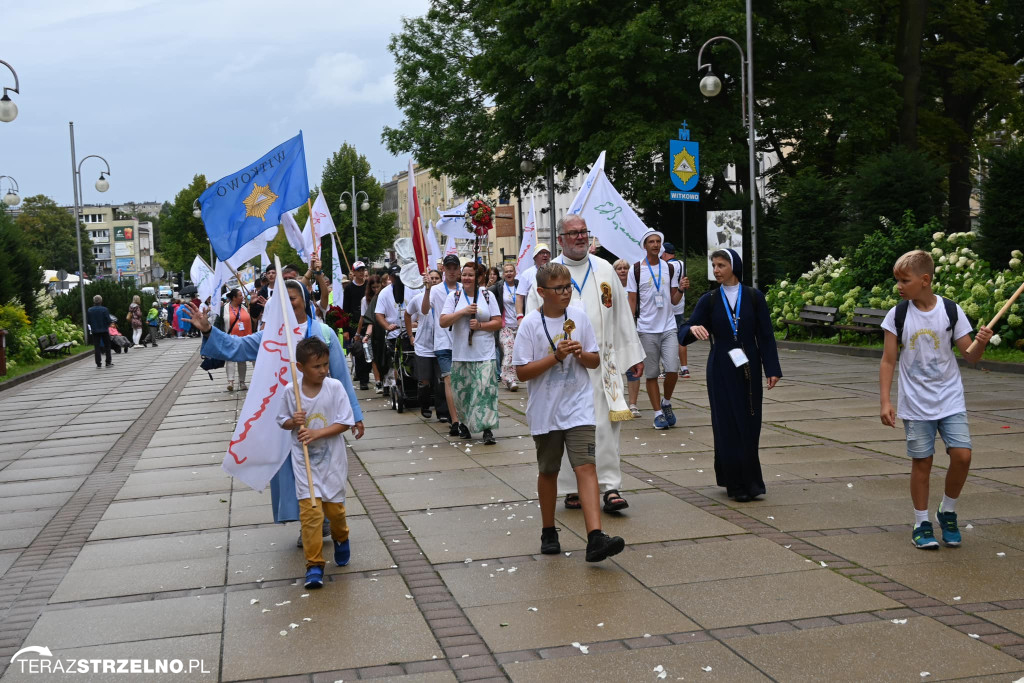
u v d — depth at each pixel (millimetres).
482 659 4660
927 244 20797
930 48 31750
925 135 31641
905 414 6145
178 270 88812
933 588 5332
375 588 5812
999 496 7328
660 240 11031
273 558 6590
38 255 36812
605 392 7258
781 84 29906
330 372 6465
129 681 4617
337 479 6188
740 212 17094
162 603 5738
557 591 5578
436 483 8711
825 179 27422
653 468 8891
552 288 6074
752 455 7430
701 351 22875
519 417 12766
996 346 16000
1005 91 31875
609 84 28234
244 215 8094
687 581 5637
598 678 4367
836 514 6973
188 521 7785
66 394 20812
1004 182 17844
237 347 6551
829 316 20672
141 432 13555
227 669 4699
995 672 4223
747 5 24172
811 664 4402
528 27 31312
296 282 6500
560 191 38656
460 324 10680
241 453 6250
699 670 4402
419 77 43719
